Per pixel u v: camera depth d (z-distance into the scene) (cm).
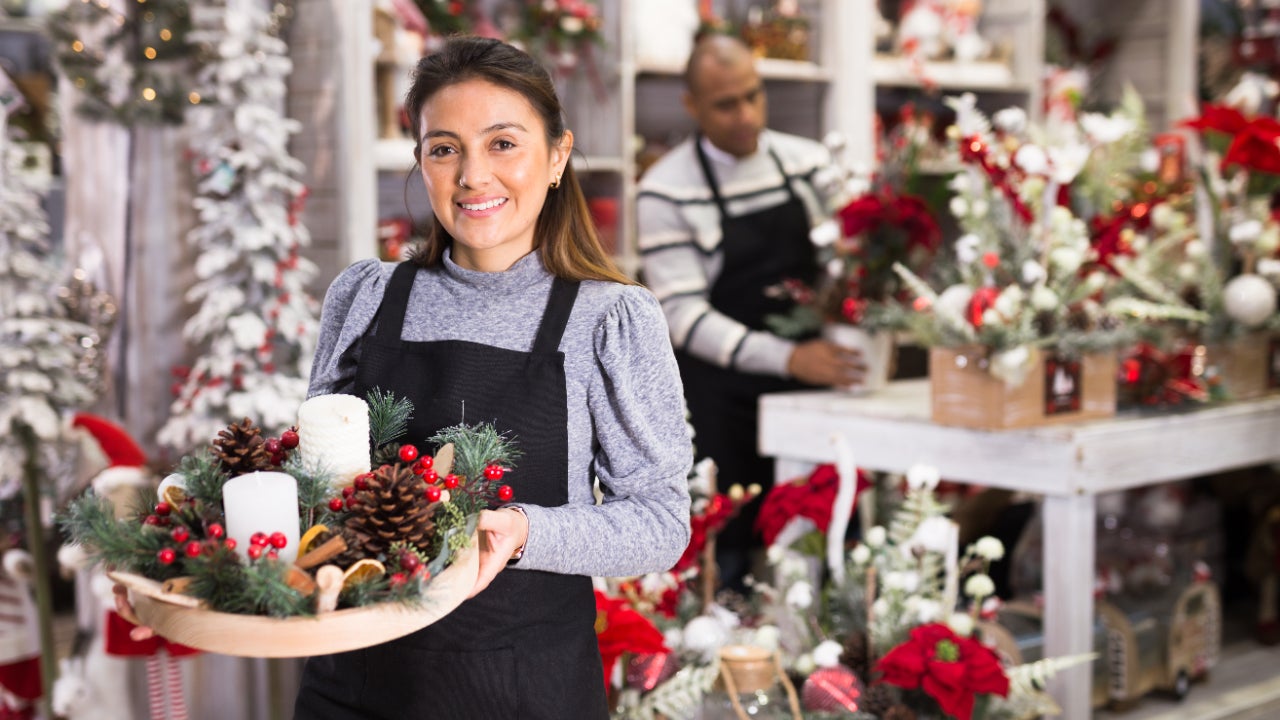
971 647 203
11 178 284
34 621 294
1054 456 254
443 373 151
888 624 219
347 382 162
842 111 417
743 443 343
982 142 258
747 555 350
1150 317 295
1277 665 340
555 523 139
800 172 353
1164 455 271
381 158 322
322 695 154
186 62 292
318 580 114
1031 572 321
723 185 346
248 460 132
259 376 280
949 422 267
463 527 126
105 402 302
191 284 300
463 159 146
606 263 161
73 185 301
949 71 442
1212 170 307
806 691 208
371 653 150
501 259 155
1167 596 313
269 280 278
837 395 309
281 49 288
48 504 308
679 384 155
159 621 118
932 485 233
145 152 297
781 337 342
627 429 149
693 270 343
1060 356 263
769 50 411
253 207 280
